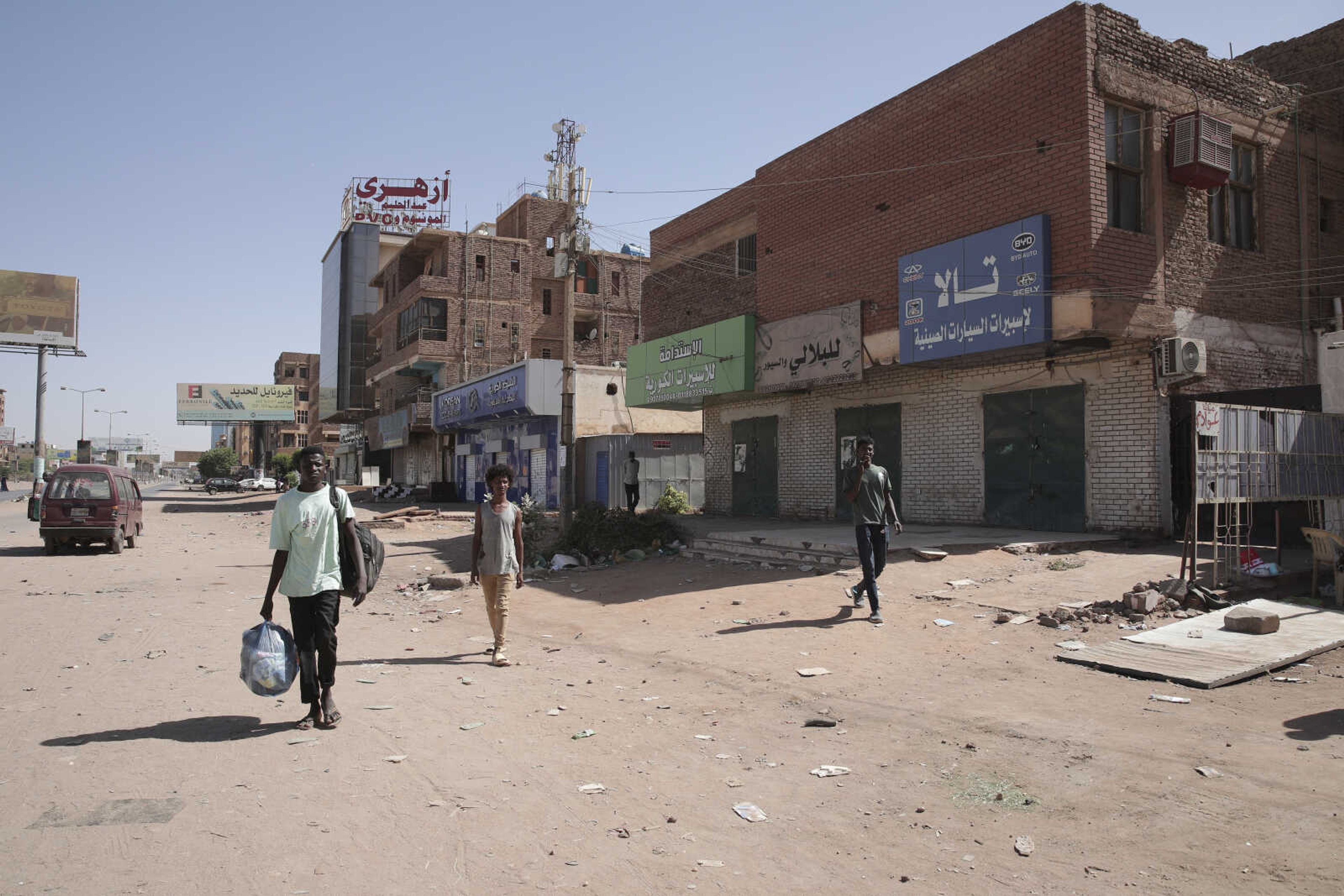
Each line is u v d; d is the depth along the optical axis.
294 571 5.36
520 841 3.78
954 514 15.42
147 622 9.86
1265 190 14.42
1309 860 3.35
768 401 20.50
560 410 29.19
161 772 4.64
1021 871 3.41
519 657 7.88
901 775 4.55
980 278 13.31
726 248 21.44
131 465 166.25
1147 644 6.91
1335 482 10.52
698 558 14.27
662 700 6.22
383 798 4.28
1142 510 12.45
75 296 58.50
